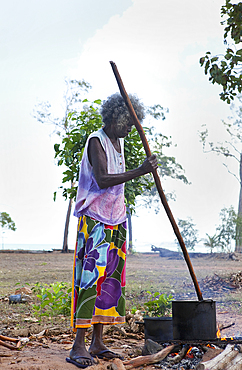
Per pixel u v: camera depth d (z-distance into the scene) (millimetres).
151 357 2982
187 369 2871
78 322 3080
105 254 3229
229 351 2807
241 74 5750
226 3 5699
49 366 2896
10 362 3023
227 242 23312
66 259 20859
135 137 4816
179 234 3129
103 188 3197
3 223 55406
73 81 30500
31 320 5000
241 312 5703
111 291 3371
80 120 5039
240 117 33969
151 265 17266
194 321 3000
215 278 9617
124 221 3455
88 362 2938
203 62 5887
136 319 4473
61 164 5035
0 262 17953
